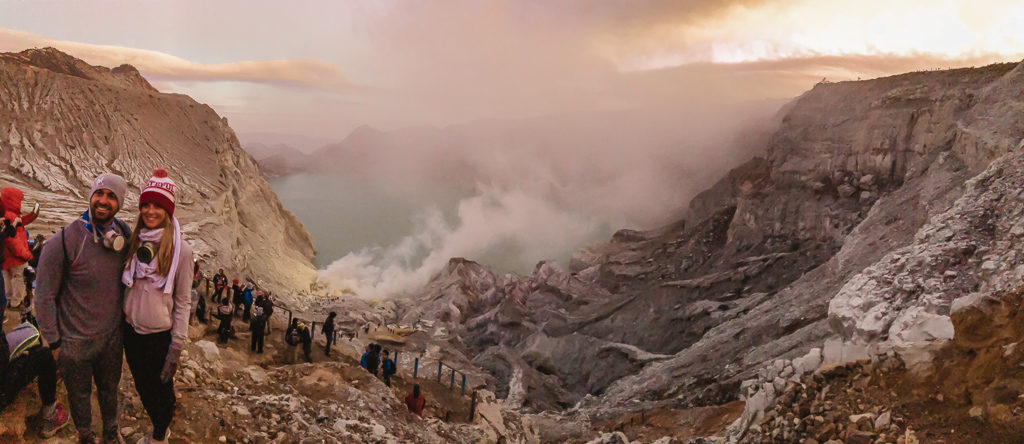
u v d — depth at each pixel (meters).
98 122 39.59
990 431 7.83
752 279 42.09
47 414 5.60
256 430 7.25
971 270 12.97
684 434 18.59
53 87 39.25
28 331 5.45
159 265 4.59
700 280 42.97
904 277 13.34
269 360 14.62
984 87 37.19
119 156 38.47
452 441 11.74
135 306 4.63
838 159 47.38
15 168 32.56
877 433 8.98
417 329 42.62
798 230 47.19
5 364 5.22
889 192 43.59
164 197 4.57
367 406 10.37
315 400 9.95
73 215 26.73
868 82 49.91
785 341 25.88
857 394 9.98
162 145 43.28
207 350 9.88
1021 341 8.48
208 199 40.28
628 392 29.67
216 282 17.69
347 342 26.50
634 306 43.22
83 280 4.51
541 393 33.94
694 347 32.59
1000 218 14.38
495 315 48.09
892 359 9.94
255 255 42.78
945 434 8.29
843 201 45.50
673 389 27.62
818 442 9.61
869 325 11.72
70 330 4.55
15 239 6.39
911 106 43.75
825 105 52.22
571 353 40.12
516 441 15.49
